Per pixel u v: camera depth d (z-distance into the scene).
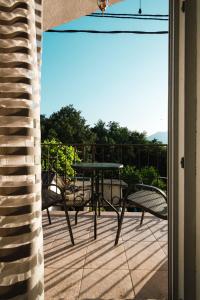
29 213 0.88
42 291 0.90
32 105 0.93
